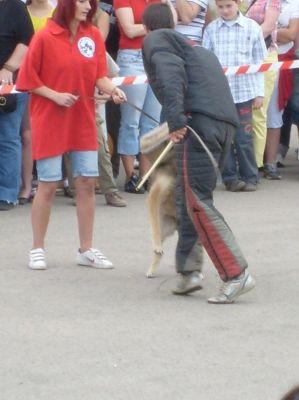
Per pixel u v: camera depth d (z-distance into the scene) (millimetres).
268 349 11719
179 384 10617
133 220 18734
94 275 14969
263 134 22250
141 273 15125
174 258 15445
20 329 12383
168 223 14859
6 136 19328
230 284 13406
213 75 13219
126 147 21125
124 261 15828
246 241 17141
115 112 21609
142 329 12422
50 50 14664
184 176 13109
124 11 20641
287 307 13367
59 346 11781
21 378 10766
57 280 14672
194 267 13742
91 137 15156
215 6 22266
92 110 15156
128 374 10891
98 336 12148
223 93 13258
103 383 10633
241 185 21516
